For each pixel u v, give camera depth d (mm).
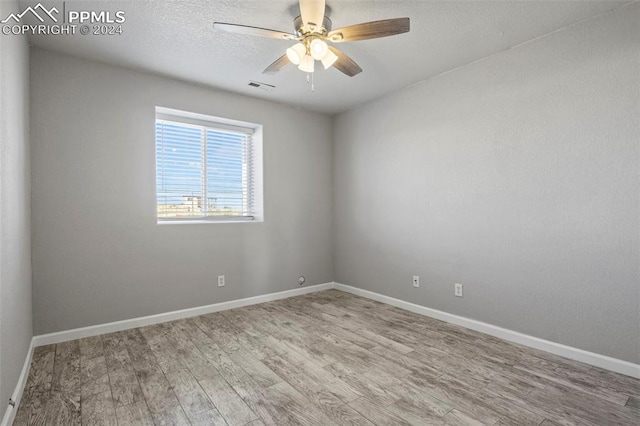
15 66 1900
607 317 2152
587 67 2225
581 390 1911
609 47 2133
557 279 2379
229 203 3775
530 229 2518
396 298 3619
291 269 4078
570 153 2307
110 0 1971
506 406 1764
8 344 1622
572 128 2297
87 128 2750
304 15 1867
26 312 2199
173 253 3193
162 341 2658
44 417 1685
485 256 2805
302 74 3094
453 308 3061
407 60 2838
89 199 2758
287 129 4027
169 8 2074
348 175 4219
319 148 4336
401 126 3521
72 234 2682
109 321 2846
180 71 3006
